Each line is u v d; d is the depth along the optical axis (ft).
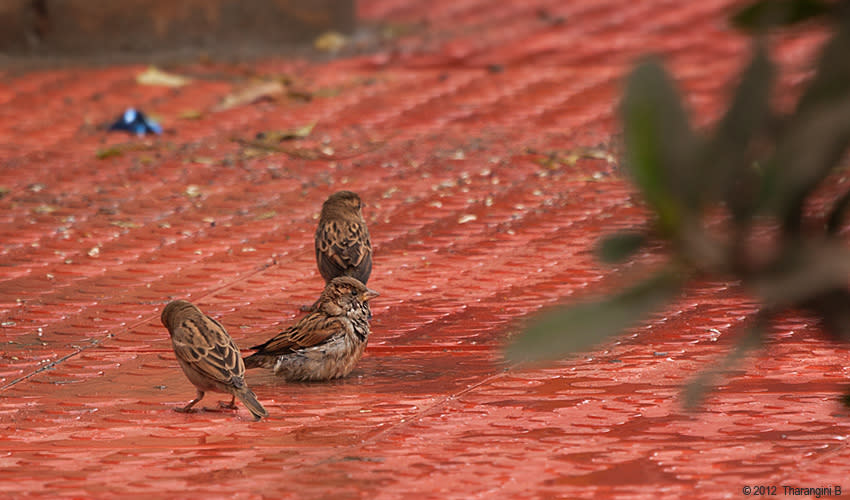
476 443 28.04
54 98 76.13
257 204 56.54
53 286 44.93
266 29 89.66
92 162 63.46
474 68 82.58
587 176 58.90
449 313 40.98
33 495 24.77
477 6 104.32
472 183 58.70
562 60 83.35
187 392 33.88
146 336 39.58
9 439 29.50
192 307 31.96
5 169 61.93
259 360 34.27
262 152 65.21
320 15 91.61
